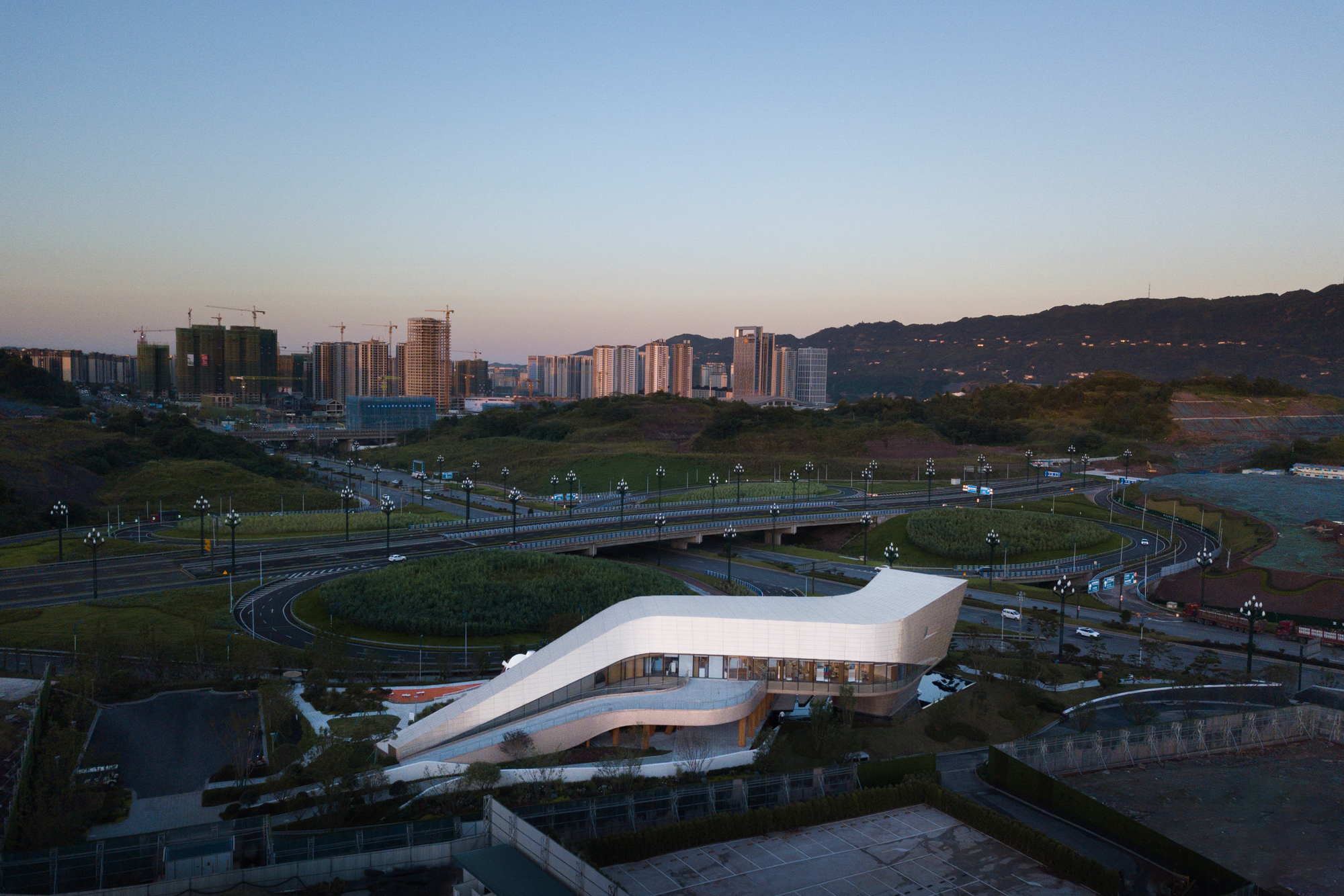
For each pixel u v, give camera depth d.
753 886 57.88
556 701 86.12
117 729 85.50
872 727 90.38
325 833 59.75
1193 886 60.53
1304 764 83.25
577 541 186.75
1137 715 93.19
